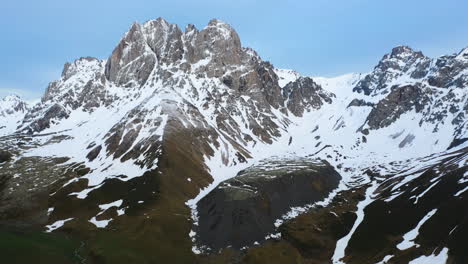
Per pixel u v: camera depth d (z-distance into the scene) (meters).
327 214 127.19
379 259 91.19
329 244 107.31
